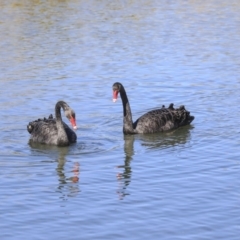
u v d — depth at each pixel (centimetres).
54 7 3747
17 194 1423
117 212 1323
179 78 2397
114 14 3581
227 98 2164
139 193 1420
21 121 1931
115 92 1858
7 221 1286
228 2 3997
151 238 1216
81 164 1614
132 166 1594
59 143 1739
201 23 3406
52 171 1566
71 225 1268
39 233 1234
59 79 2369
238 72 2483
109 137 1838
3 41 2972
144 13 3631
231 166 1574
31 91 2225
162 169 1567
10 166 1597
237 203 1360
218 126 1906
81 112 2031
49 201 1384
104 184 1477
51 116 1883
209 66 2570
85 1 3947
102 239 1211
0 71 2478
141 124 1880
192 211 1327
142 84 2320
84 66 2553
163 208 1341
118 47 2867
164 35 3119
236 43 2972
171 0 4031
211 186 1452
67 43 2934
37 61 2631
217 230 1245
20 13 3575
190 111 2052
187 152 1692
